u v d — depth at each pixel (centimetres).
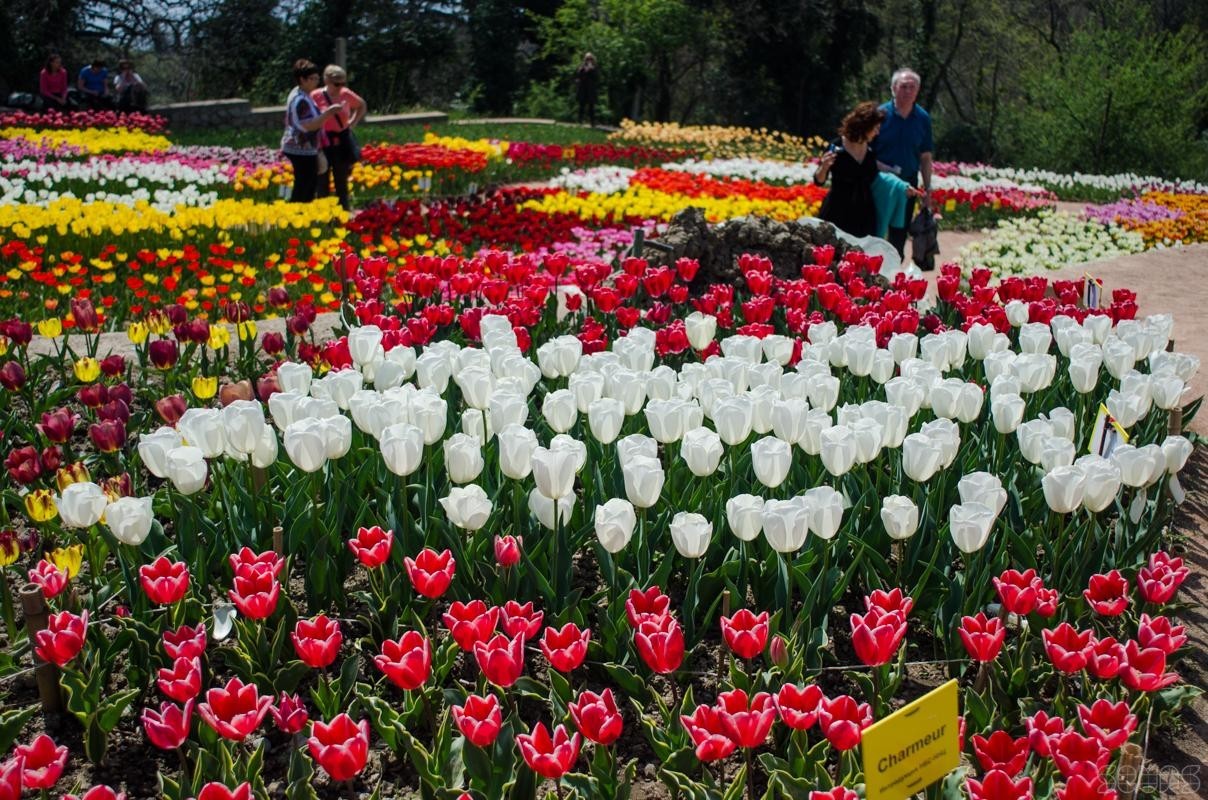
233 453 465
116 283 973
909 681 420
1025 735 380
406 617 413
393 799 359
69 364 708
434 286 704
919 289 754
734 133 3097
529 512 468
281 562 394
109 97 2758
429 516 450
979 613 371
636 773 373
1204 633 473
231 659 393
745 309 671
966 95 5238
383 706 364
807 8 4072
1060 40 4550
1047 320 689
